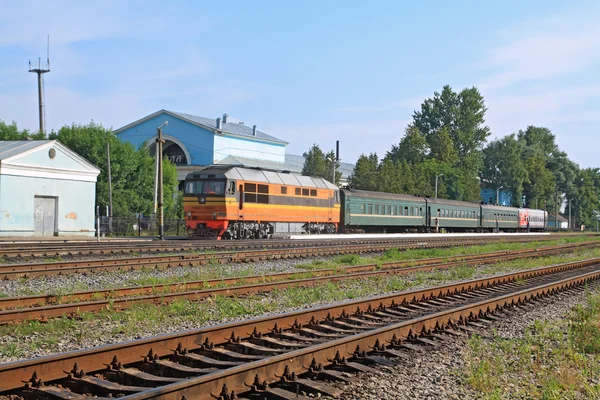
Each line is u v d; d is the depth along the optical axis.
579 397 7.67
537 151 130.50
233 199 34.06
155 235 41.81
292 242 32.97
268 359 7.26
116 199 50.97
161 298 12.62
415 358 8.88
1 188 34.00
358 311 12.17
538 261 27.69
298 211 39.75
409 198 56.00
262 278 17.06
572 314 13.45
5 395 6.34
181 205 55.41
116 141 53.28
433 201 59.44
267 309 12.55
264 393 6.79
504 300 13.77
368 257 26.94
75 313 11.20
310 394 6.99
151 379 6.95
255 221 35.91
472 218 66.81
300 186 39.97
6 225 34.34
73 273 17.03
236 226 34.69
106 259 20.95
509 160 115.12
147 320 10.90
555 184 126.75
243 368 6.87
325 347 8.11
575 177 138.88
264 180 36.53
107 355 7.41
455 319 11.55
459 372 8.27
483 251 33.75
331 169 69.69
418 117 118.12
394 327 9.67
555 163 137.25
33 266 17.42
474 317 12.20
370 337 9.09
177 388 6.11
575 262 25.73
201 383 6.38
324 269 19.83
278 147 77.12
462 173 94.88
